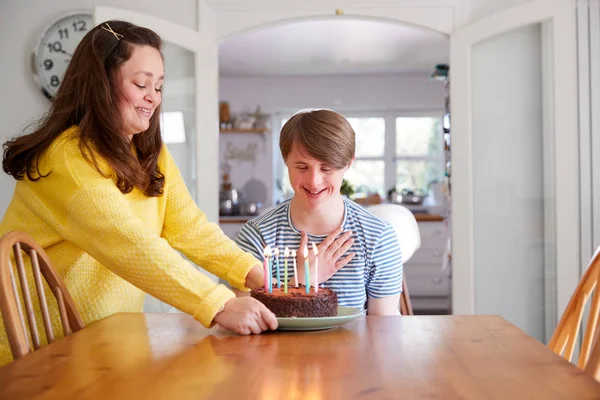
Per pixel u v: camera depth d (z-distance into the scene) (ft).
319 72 25.72
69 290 4.79
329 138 4.94
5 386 2.93
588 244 11.55
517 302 12.09
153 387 2.90
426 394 2.78
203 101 12.34
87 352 3.59
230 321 4.06
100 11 11.41
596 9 11.51
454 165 12.16
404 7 12.27
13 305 3.81
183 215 5.29
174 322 4.53
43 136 4.63
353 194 24.22
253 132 26.45
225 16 12.46
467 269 12.09
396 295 5.56
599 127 11.55
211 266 5.09
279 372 3.16
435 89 26.37
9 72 12.35
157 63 4.89
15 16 12.38
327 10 12.30
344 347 3.69
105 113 4.65
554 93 11.62
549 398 2.71
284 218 5.54
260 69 24.98
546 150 11.98
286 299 4.25
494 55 12.12
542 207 12.03
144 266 4.16
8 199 12.27
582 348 4.49
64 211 4.42
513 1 12.14
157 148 5.18
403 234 6.62
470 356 3.45
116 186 4.71
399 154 26.73
